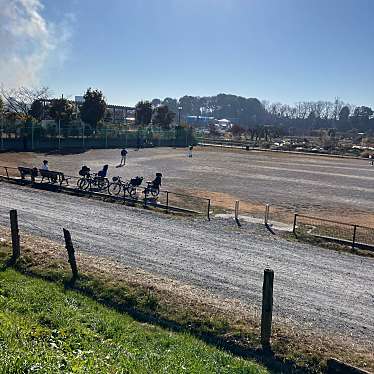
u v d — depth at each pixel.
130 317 11.09
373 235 21.08
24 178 31.69
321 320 11.43
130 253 16.09
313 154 76.06
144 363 7.69
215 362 8.77
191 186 34.38
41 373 6.06
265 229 21.11
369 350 10.02
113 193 29.06
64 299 11.30
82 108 66.69
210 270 14.73
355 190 36.88
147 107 90.50
